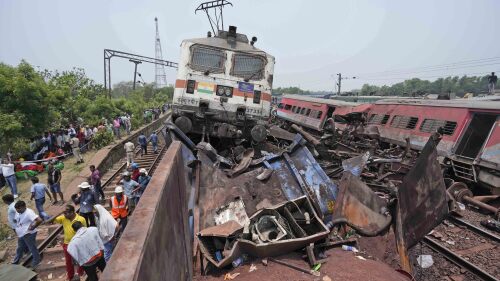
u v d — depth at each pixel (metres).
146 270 2.05
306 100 29.14
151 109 41.25
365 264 5.41
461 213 10.37
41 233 9.30
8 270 6.80
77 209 10.73
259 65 10.43
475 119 13.69
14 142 15.86
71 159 17.56
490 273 6.83
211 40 10.49
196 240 5.58
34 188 9.70
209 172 7.24
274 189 7.12
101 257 6.27
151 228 2.31
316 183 7.22
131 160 16.44
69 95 24.03
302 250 5.60
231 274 5.01
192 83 10.09
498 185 11.42
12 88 16.69
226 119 10.23
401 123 17.70
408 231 6.10
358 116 18.83
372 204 6.75
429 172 5.84
